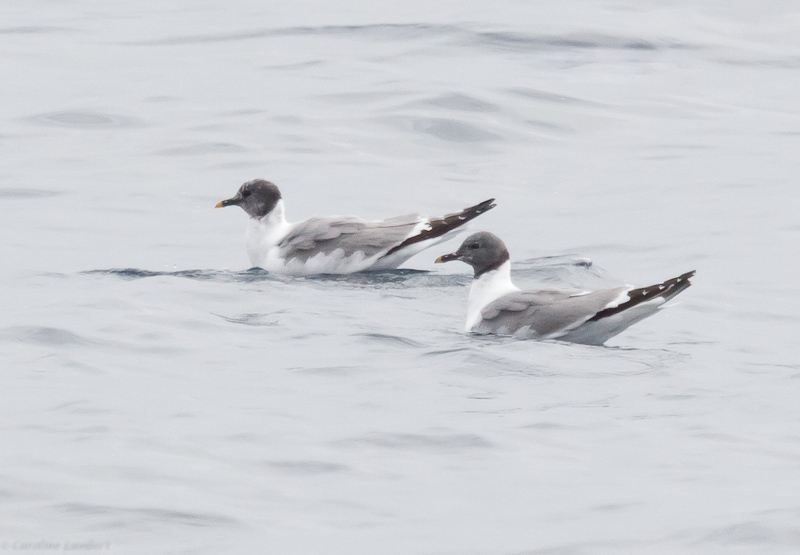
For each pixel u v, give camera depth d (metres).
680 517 8.22
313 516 8.37
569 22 36.75
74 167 24.66
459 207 22.31
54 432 9.91
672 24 37.78
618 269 18.48
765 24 38.44
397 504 8.62
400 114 28.00
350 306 15.45
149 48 35.28
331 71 31.88
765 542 7.72
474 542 7.88
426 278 17.45
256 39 35.88
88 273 17.34
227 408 10.77
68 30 37.88
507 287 14.69
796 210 21.52
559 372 12.33
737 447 9.86
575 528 8.09
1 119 27.83
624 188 23.42
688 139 27.00
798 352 13.60
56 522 8.10
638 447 9.86
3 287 16.25
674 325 14.97
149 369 12.07
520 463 9.49
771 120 28.73
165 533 8.00
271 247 18.23
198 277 17.17
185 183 23.77
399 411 10.80
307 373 12.07
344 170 24.59
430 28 36.06
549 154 26.03
